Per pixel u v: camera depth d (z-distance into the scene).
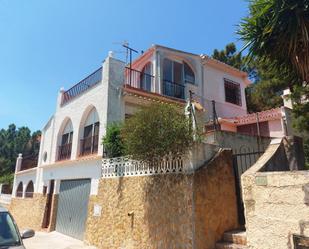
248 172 5.14
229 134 9.65
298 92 10.06
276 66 7.24
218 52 27.75
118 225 8.76
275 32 6.68
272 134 14.84
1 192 24.30
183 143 7.03
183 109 8.14
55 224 13.80
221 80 17.78
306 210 4.09
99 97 12.45
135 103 12.50
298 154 6.75
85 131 13.84
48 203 15.22
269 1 6.60
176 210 6.76
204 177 6.79
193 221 6.25
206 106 15.92
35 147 50.22
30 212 16.84
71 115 15.05
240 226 7.08
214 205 6.76
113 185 9.59
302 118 10.51
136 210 8.13
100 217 9.88
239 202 7.38
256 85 24.72
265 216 4.58
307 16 6.23
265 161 5.78
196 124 7.65
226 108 17.19
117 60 12.73
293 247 4.12
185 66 16.66
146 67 16.17
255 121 15.09
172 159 7.34
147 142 7.41
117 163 9.65
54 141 16.44
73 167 13.12
